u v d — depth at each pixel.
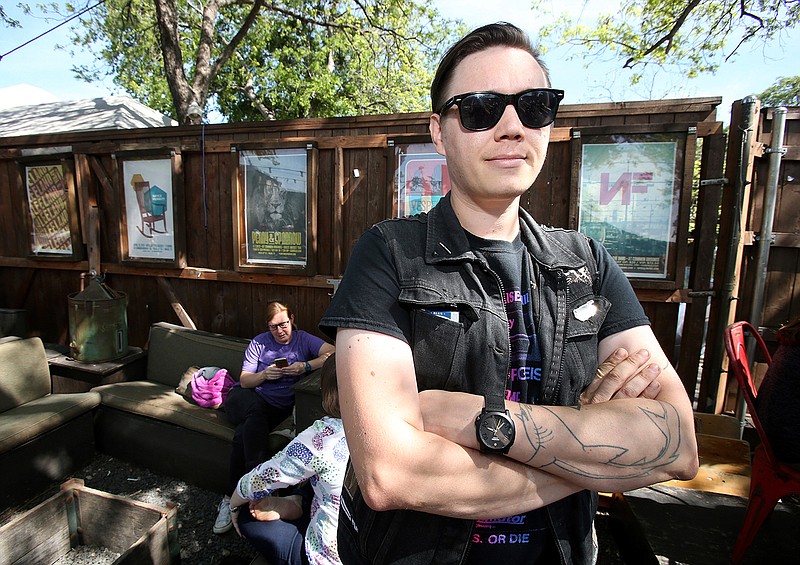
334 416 1.77
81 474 3.01
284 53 11.66
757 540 1.93
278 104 12.96
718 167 2.79
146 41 10.43
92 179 4.20
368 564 0.86
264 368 2.99
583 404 0.84
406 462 0.71
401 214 3.28
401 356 0.76
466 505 0.72
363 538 0.86
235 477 2.55
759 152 2.79
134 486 2.90
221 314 3.95
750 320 2.97
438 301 0.78
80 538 2.27
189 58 11.37
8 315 4.21
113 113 6.81
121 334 3.65
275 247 3.63
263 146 3.54
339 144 3.39
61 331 4.57
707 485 2.28
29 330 4.68
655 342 0.89
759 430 1.85
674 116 2.83
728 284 2.84
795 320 1.95
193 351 3.51
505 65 0.79
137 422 3.08
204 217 3.88
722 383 2.90
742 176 2.75
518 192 0.80
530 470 0.73
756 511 1.80
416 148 3.21
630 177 2.87
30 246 4.52
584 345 0.84
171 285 4.05
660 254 2.87
